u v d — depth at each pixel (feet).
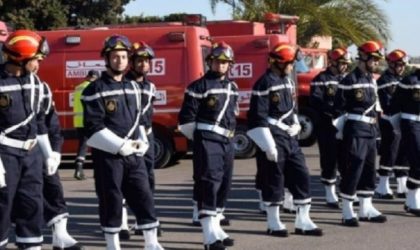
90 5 106.11
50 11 99.25
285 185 29.66
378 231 30.07
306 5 100.32
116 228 24.53
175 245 27.86
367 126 30.96
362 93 30.76
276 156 28.35
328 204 35.27
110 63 23.93
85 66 47.96
